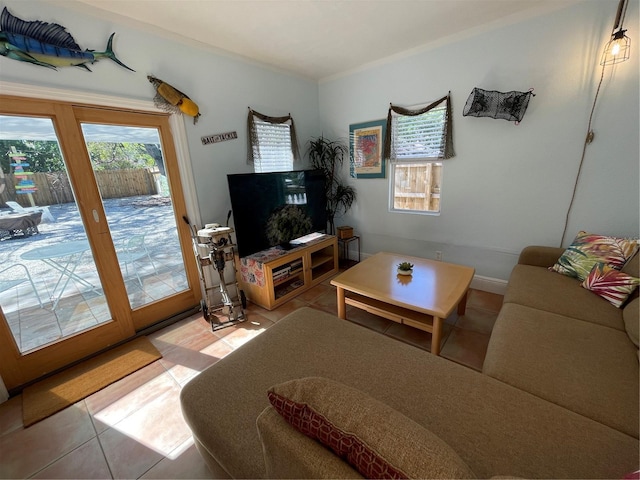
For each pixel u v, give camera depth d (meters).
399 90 2.97
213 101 2.59
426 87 2.78
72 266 2.01
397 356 1.32
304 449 0.65
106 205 2.10
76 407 1.63
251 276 2.75
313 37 2.43
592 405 1.02
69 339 1.97
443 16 2.19
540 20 2.14
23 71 1.64
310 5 1.95
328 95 3.57
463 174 2.77
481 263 2.87
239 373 1.25
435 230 3.09
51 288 1.96
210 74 2.54
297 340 1.47
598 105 2.06
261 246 2.80
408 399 1.07
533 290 1.87
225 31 2.25
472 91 2.43
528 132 2.37
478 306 2.56
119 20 1.96
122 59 2.01
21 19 1.60
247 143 2.93
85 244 2.03
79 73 1.83
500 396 1.06
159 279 2.51
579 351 1.29
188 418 1.11
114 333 2.19
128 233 2.26
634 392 1.05
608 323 1.51
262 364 1.30
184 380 1.83
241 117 2.85
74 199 1.94
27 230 1.81
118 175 2.14
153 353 2.08
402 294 1.92
